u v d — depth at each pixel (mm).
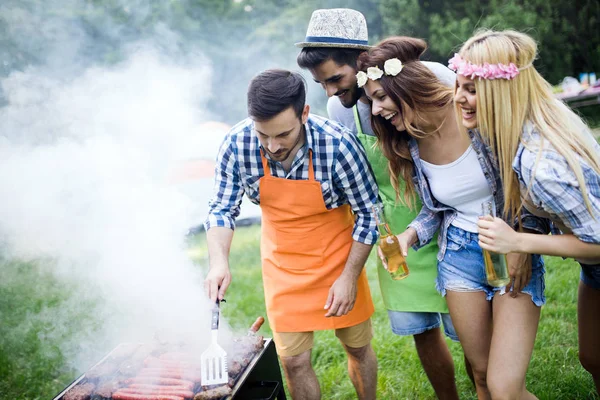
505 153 2010
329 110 2727
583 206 1885
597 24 9984
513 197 2125
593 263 2127
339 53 2389
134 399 2078
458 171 2307
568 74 10000
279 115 2131
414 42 2248
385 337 3680
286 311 2564
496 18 9562
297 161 2387
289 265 2562
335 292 2455
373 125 2389
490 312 2379
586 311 2330
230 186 2549
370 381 2732
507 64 1937
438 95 2211
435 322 2684
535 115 1947
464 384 3117
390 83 2205
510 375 2164
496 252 2031
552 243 1980
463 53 2039
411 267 2598
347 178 2412
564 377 3010
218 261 2408
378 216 2338
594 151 1946
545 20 9844
